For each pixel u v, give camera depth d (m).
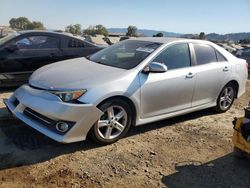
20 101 4.84
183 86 5.71
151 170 4.34
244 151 4.56
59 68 5.29
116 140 5.01
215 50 6.52
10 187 3.74
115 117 4.89
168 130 5.76
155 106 5.37
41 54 7.84
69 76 4.84
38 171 4.11
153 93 5.25
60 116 4.38
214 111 6.86
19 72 7.64
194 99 6.04
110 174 4.16
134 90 4.98
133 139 5.25
